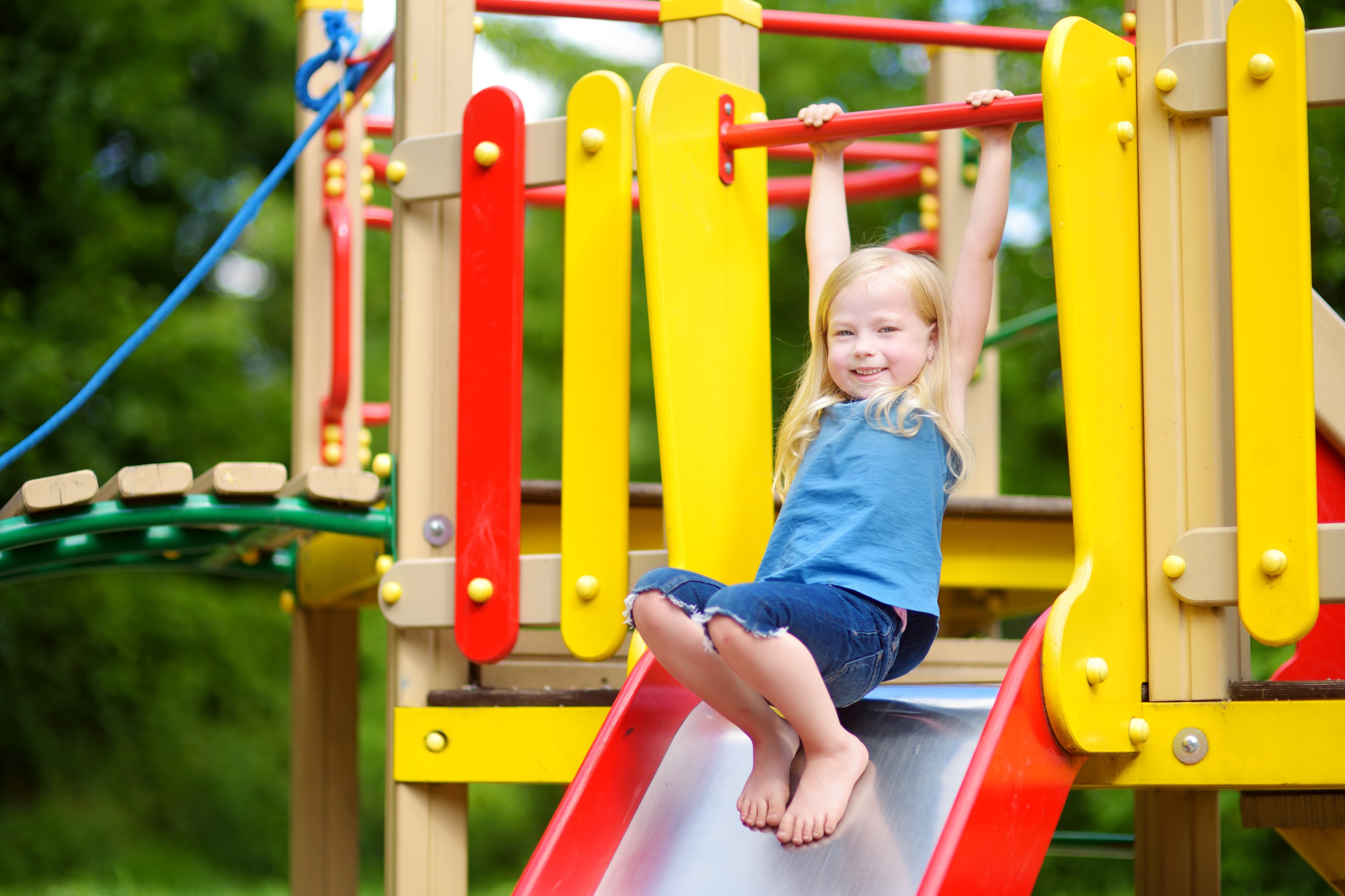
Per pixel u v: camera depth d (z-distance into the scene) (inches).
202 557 166.4
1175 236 87.5
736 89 101.3
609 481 100.3
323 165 172.2
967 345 93.3
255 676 420.8
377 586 147.7
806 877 76.5
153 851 398.6
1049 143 82.4
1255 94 84.0
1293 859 315.0
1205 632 85.6
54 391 355.6
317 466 169.8
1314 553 81.4
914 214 392.2
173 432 391.5
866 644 81.7
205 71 428.8
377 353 448.5
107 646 394.3
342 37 142.7
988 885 73.2
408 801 106.5
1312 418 82.0
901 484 86.6
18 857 377.1
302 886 162.2
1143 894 148.5
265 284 467.2
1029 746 78.1
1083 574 82.3
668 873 80.3
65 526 121.5
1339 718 83.5
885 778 80.0
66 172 376.2
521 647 141.7
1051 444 394.3
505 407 103.6
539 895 76.3
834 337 91.8
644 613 81.2
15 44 366.6
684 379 93.7
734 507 97.3
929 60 188.2
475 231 105.3
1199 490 86.4
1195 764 84.8
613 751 83.6
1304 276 82.1
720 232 98.4
